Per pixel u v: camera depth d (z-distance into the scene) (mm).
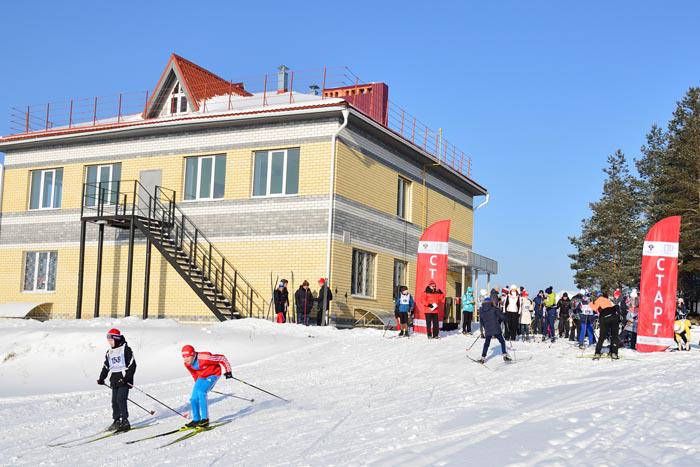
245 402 12836
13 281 29203
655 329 19344
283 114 24359
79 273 25844
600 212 60406
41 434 10719
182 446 9352
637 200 60281
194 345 19109
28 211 29281
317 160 24219
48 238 28734
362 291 25703
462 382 14023
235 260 25109
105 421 11672
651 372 13875
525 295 24891
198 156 26344
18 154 29828
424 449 7504
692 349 21922
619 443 7160
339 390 13617
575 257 63344
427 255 22594
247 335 20000
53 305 28219
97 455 9141
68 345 19219
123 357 10992
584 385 12531
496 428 8438
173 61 28656
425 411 10336
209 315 25188
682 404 9438
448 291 32781
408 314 21906
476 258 32125
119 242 27219
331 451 8008
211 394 13781
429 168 30953
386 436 8570
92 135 27688
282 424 10336
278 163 25047
